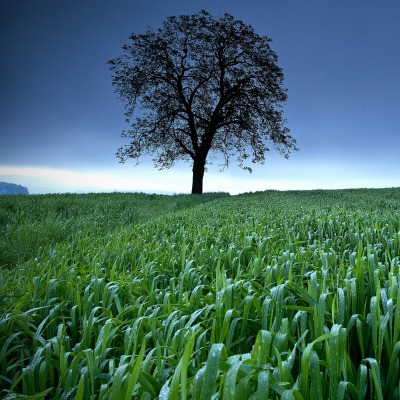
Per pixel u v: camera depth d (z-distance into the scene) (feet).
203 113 108.68
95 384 7.76
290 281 9.21
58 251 20.06
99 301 11.78
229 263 15.78
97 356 7.79
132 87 98.27
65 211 42.86
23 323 9.78
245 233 20.75
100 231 30.71
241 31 96.37
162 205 57.00
